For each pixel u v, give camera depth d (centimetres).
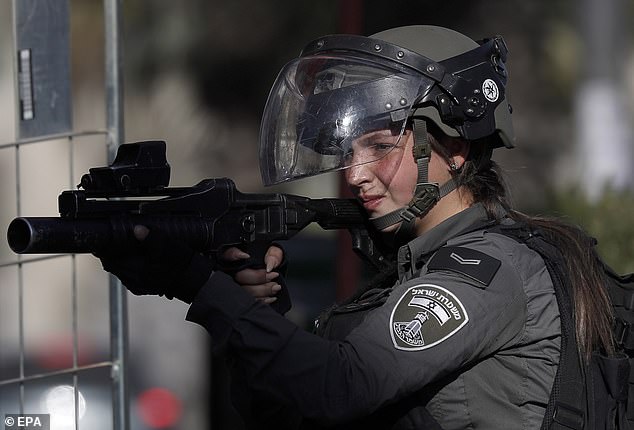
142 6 4591
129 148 783
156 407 2356
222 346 756
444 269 799
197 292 762
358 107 855
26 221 710
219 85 4519
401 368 757
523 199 2178
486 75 870
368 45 869
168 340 2528
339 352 758
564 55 4306
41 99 984
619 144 3331
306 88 887
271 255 842
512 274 798
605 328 799
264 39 4462
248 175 4472
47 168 2950
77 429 992
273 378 750
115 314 989
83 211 732
